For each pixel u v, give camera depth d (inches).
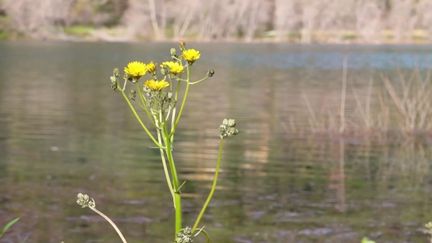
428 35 3432.6
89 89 1107.9
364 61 1983.3
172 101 119.0
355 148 553.0
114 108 838.5
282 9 3437.5
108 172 450.6
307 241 318.0
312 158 509.7
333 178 444.8
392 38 3398.1
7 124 679.1
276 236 323.3
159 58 2047.2
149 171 454.3
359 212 363.6
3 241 309.1
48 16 3410.4
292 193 402.3
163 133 118.8
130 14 3489.2
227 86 1208.2
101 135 613.6
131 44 2984.7
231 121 120.8
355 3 3417.8
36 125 674.8
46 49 2504.9
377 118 692.7
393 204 381.1
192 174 447.8
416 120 675.4
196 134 622.8
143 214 354.0
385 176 452.4
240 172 456.8
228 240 317.1
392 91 674.8
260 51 2556.6
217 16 3467.0
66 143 566.9
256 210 365.1
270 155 519.2
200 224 340.5
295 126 681.0
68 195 388.8
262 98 992.2
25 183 416.8
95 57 2086.6
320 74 1537.9
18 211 355.3
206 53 2402.8
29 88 1109.7
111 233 323.3
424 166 482.9
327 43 3275.1
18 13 3368.6
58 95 998.4
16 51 2349.9
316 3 3432.6
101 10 3575.3
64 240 312.5
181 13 3481.8
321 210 367.6
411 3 3427.7
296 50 2645.2
